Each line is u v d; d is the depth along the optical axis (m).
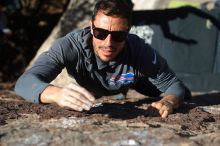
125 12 3.24
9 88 5.81
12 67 11.22
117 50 3.35
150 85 3.86
